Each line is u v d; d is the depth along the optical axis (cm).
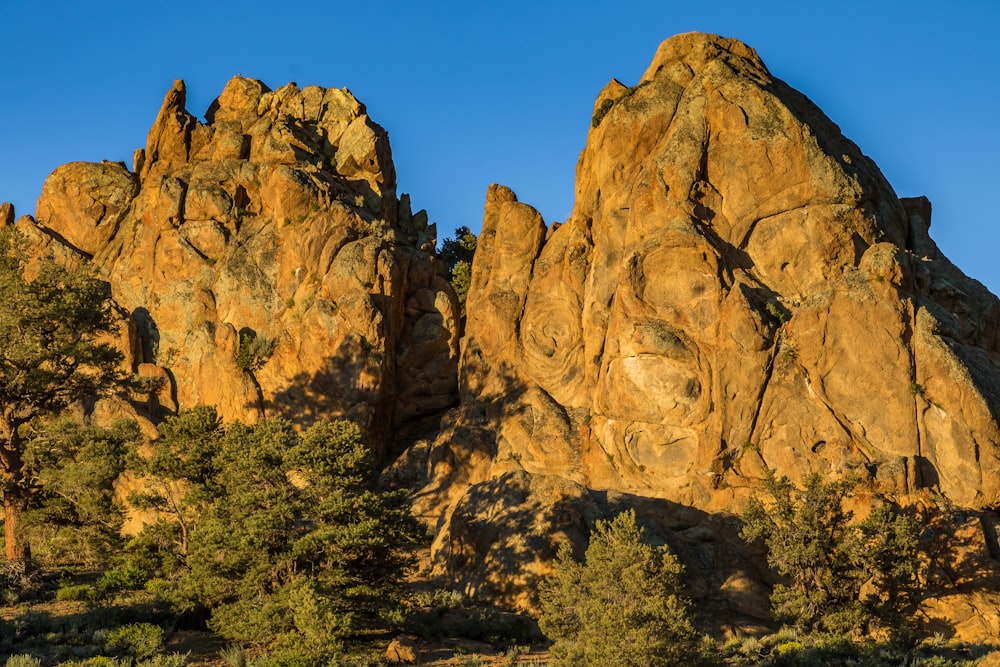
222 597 4156
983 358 5325
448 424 6425
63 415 6266
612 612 3384
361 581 4181
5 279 5550
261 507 4138
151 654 3741
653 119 6116
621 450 5397
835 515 4534
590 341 5972
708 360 5322
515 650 3969
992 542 4650
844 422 5025
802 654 3934
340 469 4172
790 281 5575
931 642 4231
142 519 5875
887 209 5978
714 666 3659
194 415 4981
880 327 5119
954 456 4891
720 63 6134
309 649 3647
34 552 5522
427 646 4084
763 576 4744
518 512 4819
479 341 6519
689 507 5081
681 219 5644
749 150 5781
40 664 3541
